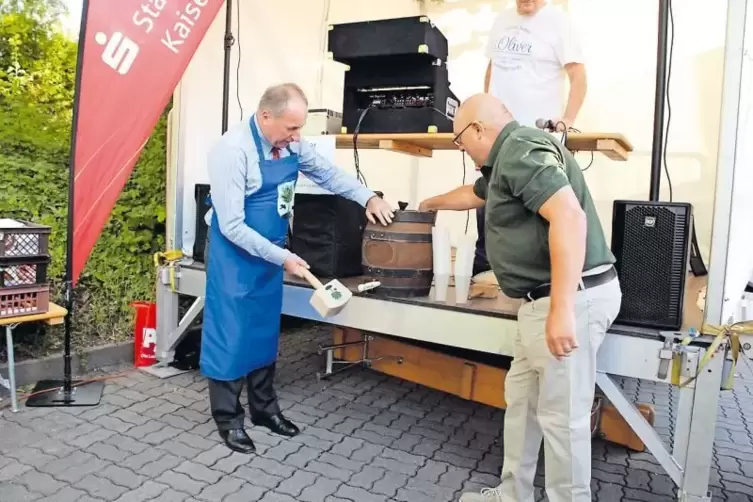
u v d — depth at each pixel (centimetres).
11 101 298
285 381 328
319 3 452
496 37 301
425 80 290
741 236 192
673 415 306
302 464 232
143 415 271
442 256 241
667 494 223
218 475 220
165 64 272
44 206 310
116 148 269
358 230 301
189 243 355
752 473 244
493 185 174
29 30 302
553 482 178
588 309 170
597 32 413
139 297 356
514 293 182
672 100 400
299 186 307
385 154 484
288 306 281
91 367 326
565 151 174
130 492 205
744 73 184
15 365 296
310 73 454
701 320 225
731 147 186
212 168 219
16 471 216
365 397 310
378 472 229
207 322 237
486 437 267
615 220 209
